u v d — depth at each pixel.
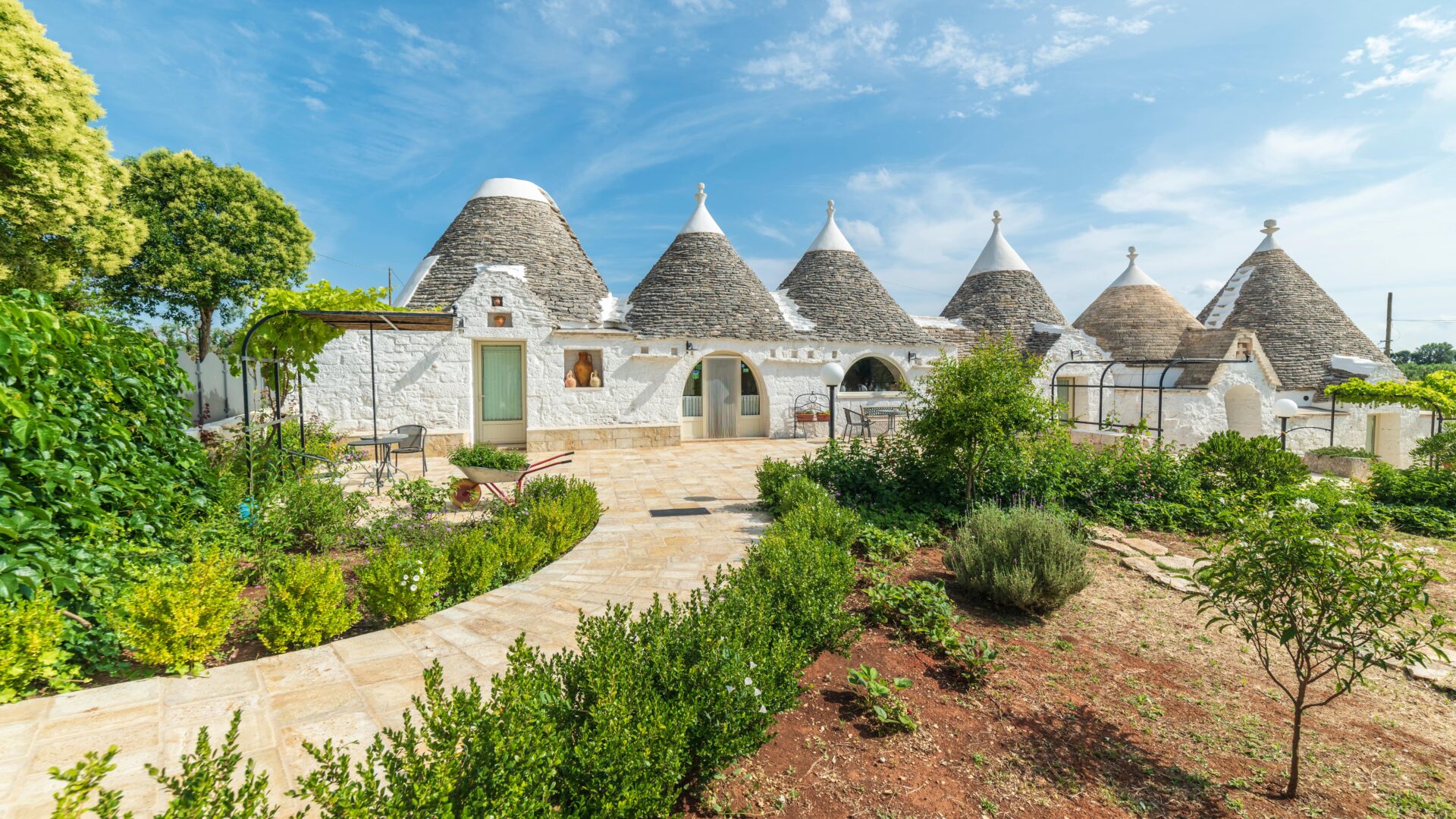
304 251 23.30
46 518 3.66
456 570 5.28
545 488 7.98
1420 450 12.92
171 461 5.54
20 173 10.52
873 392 19.52
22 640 3.23
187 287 19.88
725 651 2.94
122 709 3.24
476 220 16.28
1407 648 3.08
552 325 15.16
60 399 4.17
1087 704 3.81
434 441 14.02
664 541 7.02
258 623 4.26
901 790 2.90
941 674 4.03
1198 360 14.59
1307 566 3.13
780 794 2.81
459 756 2.03
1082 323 23.33
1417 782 3.17
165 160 20.23
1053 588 5.06
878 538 6.68
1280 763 3.31
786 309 19.55
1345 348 20.53
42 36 11.23
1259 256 22.88
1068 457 9.21
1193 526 8.23
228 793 1.63
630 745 2.34
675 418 16.66
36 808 2.46
